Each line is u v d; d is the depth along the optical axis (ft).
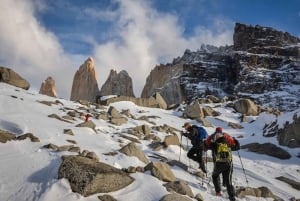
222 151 27.78
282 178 38.91
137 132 50.65
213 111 85.25
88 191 21.49
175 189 25.16
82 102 76.89
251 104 88.17
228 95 245.04
